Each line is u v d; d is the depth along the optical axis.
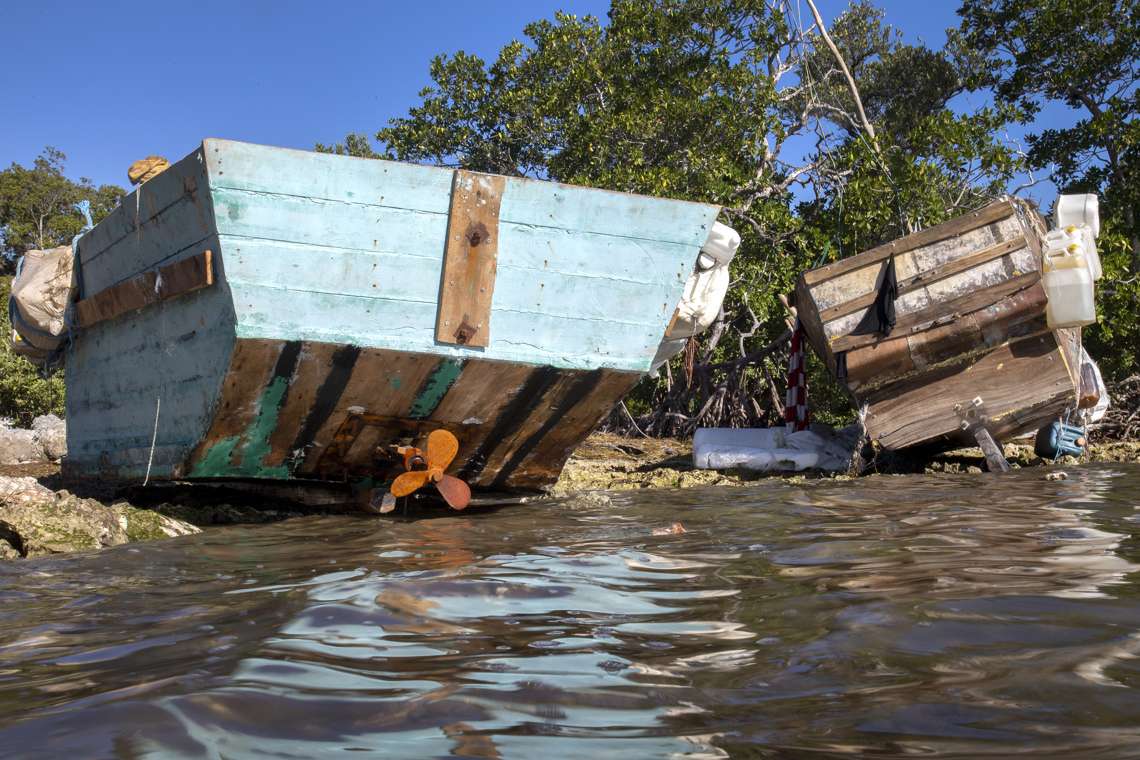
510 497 7.16
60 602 3.38
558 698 1.81
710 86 19.95
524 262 5.92
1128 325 14.09
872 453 10.07
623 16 21.16
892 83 28.06
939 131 15.44
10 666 2.32
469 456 6.69
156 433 6.53
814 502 6.47
